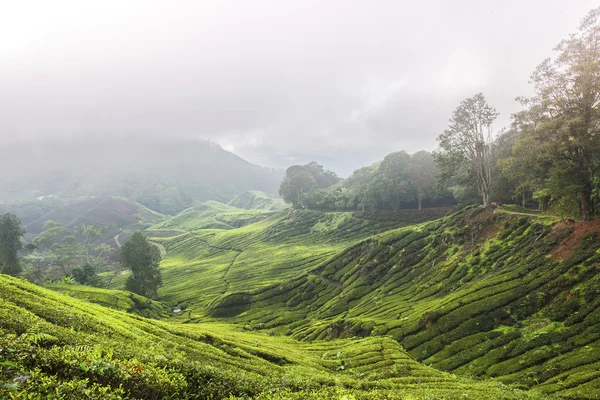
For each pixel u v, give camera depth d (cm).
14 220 11212
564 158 6550
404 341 6319
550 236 6862
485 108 9375
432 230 10631
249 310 10856
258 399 1580
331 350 5609
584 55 5866
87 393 1059
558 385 3900
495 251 7881
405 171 17788
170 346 3183
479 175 10194
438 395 2700
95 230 17388
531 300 5688
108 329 2752
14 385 902
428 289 8269
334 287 10744
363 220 18188
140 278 12700
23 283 3481
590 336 4494
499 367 4753
